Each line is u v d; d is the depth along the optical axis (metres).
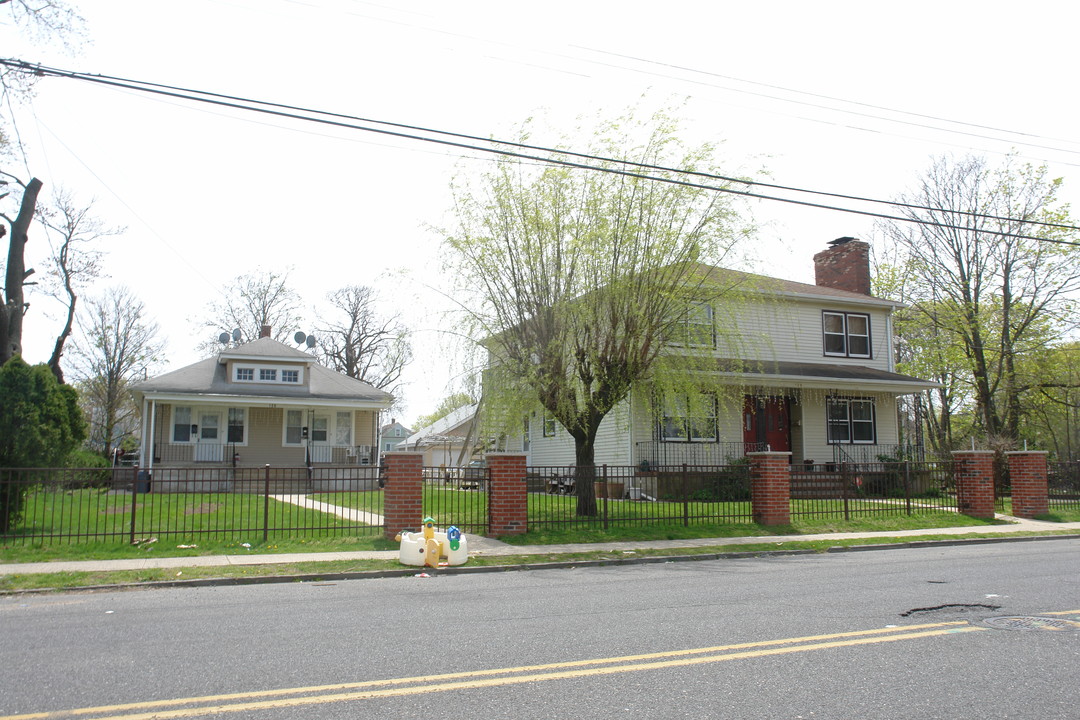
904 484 22.08
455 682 5.51
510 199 16.75
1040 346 32.44
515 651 6.43
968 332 32.47
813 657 6.21
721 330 17.52
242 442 29.91
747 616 7.98
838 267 30.72
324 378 32.78
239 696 5.18
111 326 49.38
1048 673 5.76
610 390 16.83
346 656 6.27
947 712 4.88
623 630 7.29
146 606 8.89
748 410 26.00
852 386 25.16
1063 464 22.62
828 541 15.77
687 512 17.23
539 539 15.09
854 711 4.89
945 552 14.71
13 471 13.62
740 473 20.48
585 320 16.28
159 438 28.95
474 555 13.36
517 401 16.31
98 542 13.30
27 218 24.42
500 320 16.88
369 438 31.94
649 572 12.14
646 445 23.44
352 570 11.72
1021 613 8.07
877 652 6.38
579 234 16.39
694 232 16.78
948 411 38.47
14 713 4.83
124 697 5.16
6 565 11.56
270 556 12.64
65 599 9.51
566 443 27.48
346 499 25.03
